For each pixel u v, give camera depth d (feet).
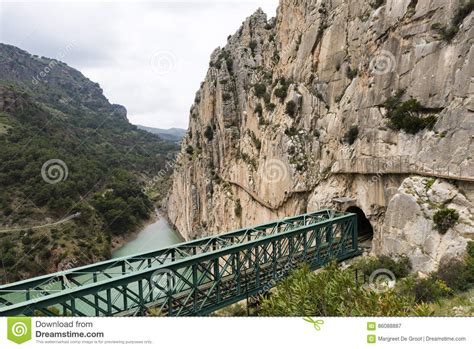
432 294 65.31
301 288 40.55
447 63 90.12
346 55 132.98
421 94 96.48
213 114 267.18
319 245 95.20
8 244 249.96
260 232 98.02
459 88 85.30
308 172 140.87
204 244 83.15
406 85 102.22
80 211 307.78
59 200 301.63
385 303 37.45
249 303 81.71
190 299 70.08
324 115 139.64
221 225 227.81
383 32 110.42
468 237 76.64
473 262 68.28
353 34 128.88
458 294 63.93
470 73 82.84
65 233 278.67
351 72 128.67
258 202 181.16
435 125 90.17
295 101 152.66
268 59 214.28
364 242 119.96
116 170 433.48
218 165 254.27
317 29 147.33
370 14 119.55
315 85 148.05
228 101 243.19
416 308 37.78
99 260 271.08
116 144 598.75
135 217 373.61
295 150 147.23
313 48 149.48
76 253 261.24
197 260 67.10
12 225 272.10
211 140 266.16
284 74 175.63
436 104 92.17
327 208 125.90
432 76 93.86
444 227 81.92
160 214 442.91
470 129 81.25
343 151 121.70
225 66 256.32
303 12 162.71
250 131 202.69
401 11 104.37
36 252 252.62
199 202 280.31
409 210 91.09
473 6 85.51
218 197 236.22
